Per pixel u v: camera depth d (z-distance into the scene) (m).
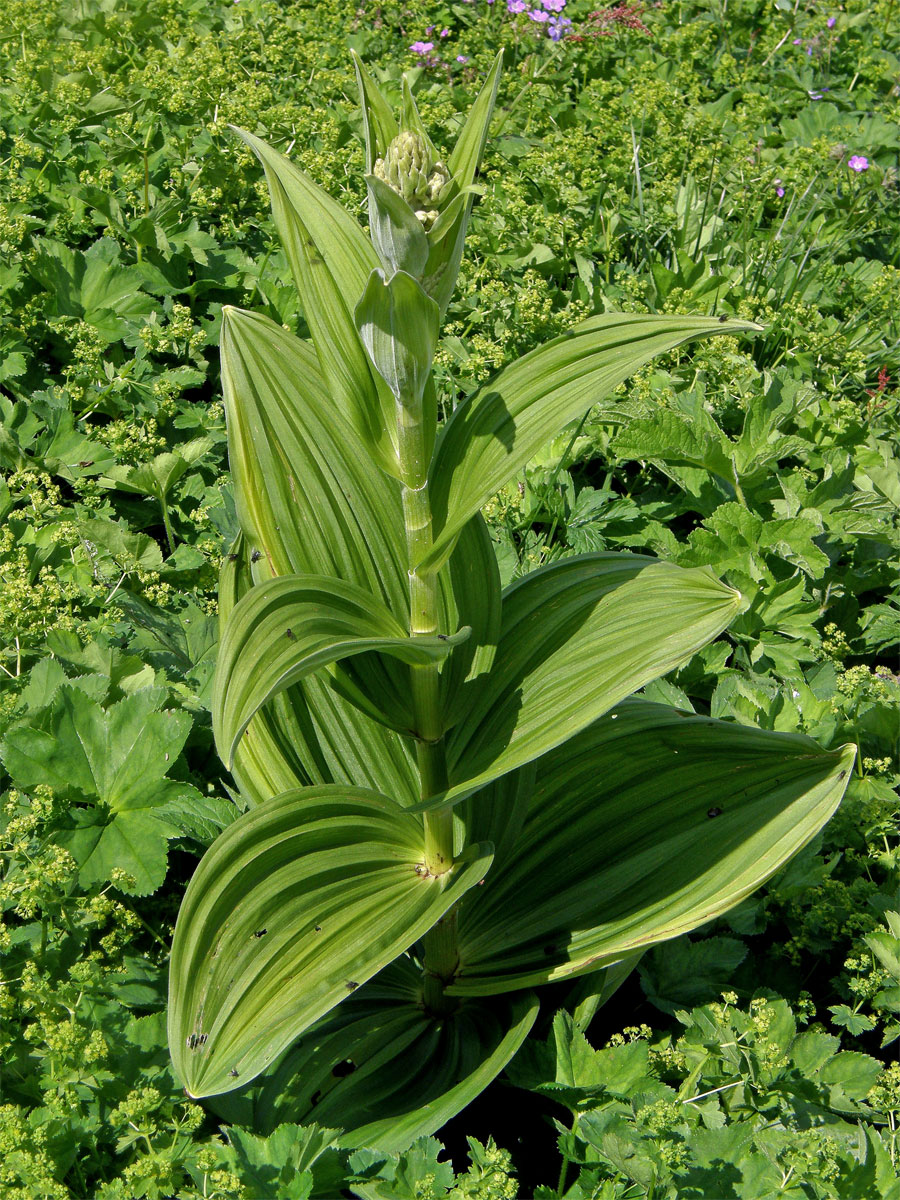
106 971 0.92
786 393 1.48
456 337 1.51
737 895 0.85
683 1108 0.87
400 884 0.85
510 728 0.83
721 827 0.90
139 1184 0.81
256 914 0.81
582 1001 0.93
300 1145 0.81
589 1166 0.85
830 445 1.48
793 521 1.26
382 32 2.68
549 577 0.90
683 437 1.33
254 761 0.93
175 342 1.45
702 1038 0.93
